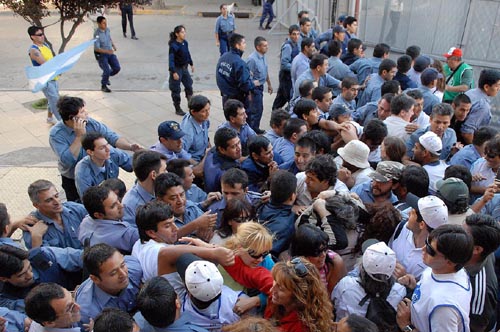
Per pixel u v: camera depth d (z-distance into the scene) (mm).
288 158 4539
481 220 2613
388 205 3184
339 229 2988
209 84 10922
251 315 2402
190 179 3941
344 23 9422
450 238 2277
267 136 5168
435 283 2383
